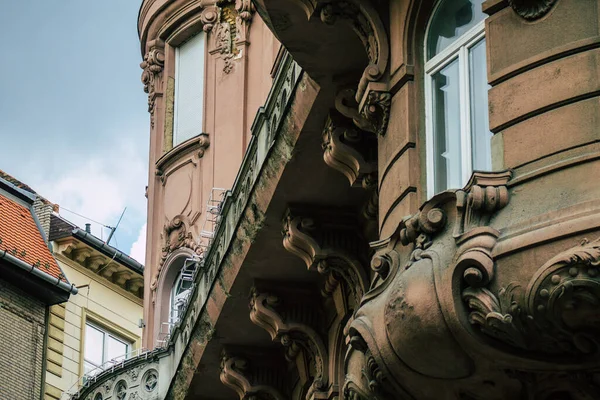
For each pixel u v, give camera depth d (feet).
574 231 52.42
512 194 55.47
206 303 88.48
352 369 63.26
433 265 55.93
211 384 92.38
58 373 147.64
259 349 88.99
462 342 55.16
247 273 83.15
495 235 54.65
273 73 83.82
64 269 152.76
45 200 155.02
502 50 57.98
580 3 56.39
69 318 151.23
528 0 57.52
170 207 114.42
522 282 53.26
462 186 59.88
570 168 54.24
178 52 119.34
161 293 114.32
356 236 78.64
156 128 118.52
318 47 69.82
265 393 88.63
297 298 83.71
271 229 79.61
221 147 111.34
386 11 65.98
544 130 55.57
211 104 113.29
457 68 61.67
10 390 141.18
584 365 54.08
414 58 63.77
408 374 57.88
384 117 64.80
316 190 77.20
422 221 57.31
